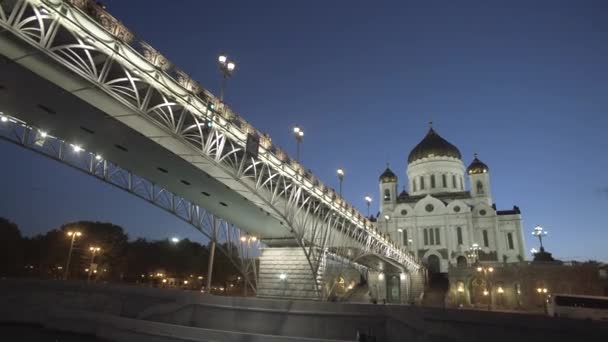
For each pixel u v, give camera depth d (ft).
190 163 97.04
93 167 98.02
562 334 75.77
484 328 82.53
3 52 60.44
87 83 66.95
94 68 63.46
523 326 79.41
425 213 337.93
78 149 93.04
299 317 95.50
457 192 359.66
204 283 324.39
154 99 79.25
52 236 274.98
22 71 65.51
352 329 91.97
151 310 111.04
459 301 249.34
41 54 60.95
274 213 128.88
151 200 112.68
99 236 274.77
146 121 78.07
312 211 147.33
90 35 60.75
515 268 238.89
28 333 106.52
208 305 104.42
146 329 93.50
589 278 217.77
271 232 153.69
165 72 73.97
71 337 102.06
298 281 153.69
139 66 69.62
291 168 116.67
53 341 97.55
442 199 354.95
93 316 105.70
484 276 239.30
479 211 331.98
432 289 282.56
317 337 92.79
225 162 100.37
